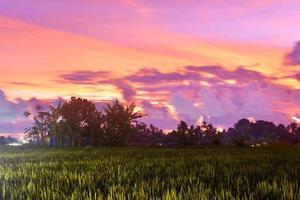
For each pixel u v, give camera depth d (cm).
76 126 10806
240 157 3103
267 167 2012
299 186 1231
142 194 1091
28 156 3872
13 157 3675
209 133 13038
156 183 1299
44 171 1912
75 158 3338
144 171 1836
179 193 1109
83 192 1153
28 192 1254
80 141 10938
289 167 1944
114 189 1195
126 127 10819
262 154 3700
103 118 10906
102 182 1421
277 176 1545
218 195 1066
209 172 1723
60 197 1131
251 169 1867
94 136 10944
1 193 1277
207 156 3369
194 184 1316
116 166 2184
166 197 1040
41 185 1387
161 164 2316
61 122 10850
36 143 11194
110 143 10931
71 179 1494
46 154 4309
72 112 10700
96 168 2083
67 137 10919
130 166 2186
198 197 1049
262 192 1155
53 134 10969
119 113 10781
